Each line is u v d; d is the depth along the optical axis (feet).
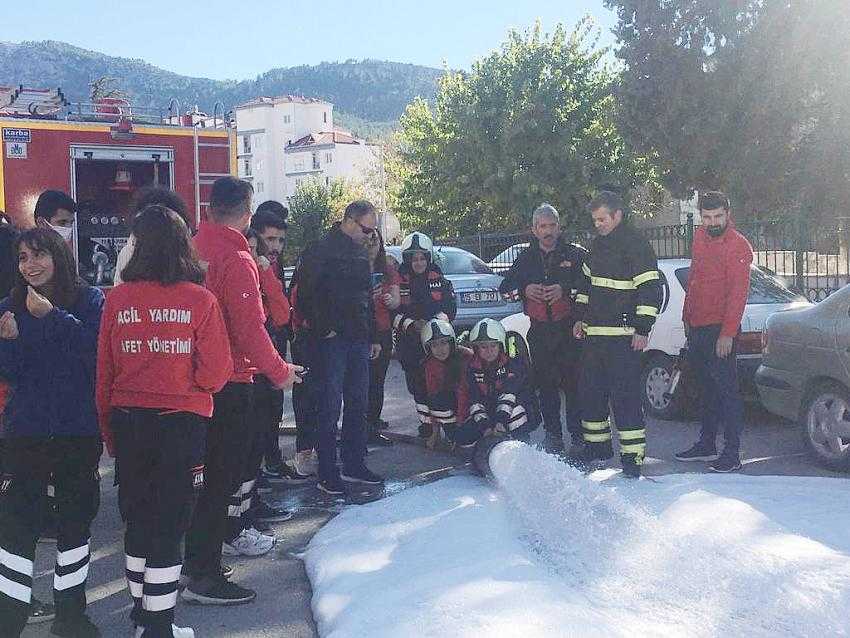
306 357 21.22
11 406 13.03
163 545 12.60
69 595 13.53
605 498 16.80
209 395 12.98
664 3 84.99
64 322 13.04
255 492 19.31
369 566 15.66
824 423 22.93
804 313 23.72
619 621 12.66
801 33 77.51
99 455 13.73
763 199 84.84
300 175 380.99
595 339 22.02
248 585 15.84
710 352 22.99
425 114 121.90
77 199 36.88
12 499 12.96
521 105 106.32
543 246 24.56
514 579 14.11
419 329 25.89
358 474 22.25
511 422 22.41
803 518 17.44
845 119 77.97
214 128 39.04
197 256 12.98
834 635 12.05
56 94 38.11
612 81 98.27
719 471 22.58
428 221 119.44
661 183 93.30
